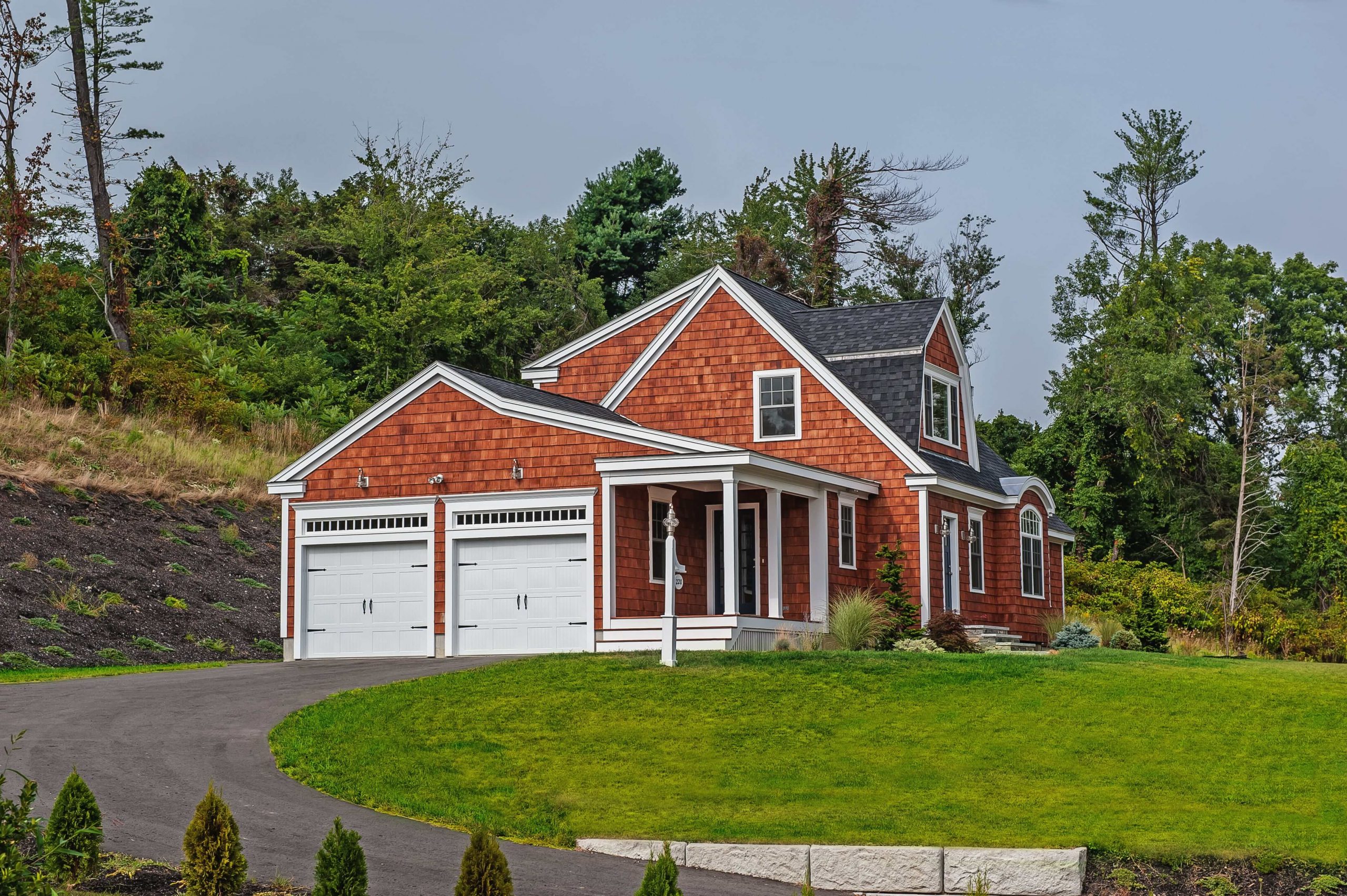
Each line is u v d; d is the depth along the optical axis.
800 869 13.91
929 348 33.66
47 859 11.20
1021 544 35.69
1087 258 67.69
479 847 10.67
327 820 14.88
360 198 63.91
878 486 31.45
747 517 30.73
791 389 32.34
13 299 45.47
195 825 11.61
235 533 38.16
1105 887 13.44
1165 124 67.19
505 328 65.25
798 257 68.12
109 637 29.80
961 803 15.64
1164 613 42.91
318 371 53.47
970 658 23.56
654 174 78.81
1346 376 71.38
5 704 20.70
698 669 22.69
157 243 56.19
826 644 27.72
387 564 28.84
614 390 33.62
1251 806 15.46
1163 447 54.66
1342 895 13.12
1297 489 56.31
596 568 27.23
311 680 23.77
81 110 50.94
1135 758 17.47
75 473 37.38
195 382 46.62
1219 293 62.56
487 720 19.61
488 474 28.34
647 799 16.03
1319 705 19.95
